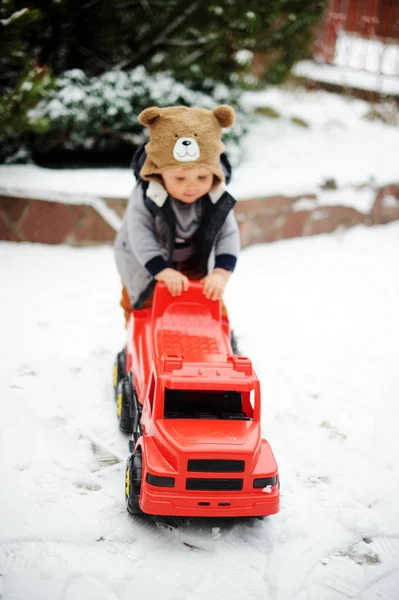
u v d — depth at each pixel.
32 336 4.35
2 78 6.22
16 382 3.78
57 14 6.18
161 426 2.75
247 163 7.04
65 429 3.39
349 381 4.11
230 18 6.38
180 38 6.67
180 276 3.31
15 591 2.40
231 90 7.15
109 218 5.81
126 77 6.42
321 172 6.99
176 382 2.75
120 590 2.43
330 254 6.38
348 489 3.08
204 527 2.81
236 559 2.64
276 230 6.50
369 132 8.55
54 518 2.76
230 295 5.30
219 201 3.48
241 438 2.70
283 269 5.94
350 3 10.83
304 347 4.53
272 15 6.61
